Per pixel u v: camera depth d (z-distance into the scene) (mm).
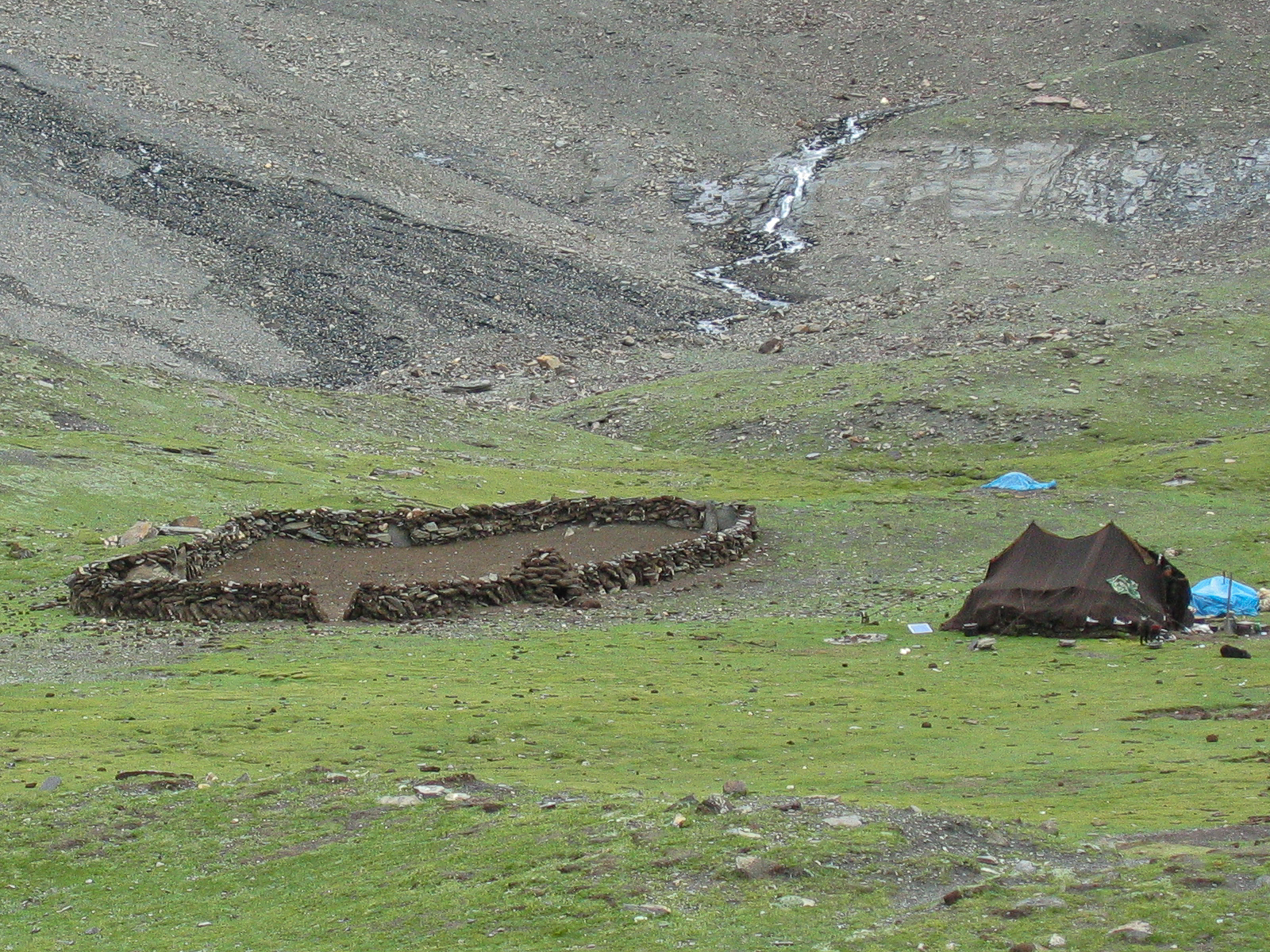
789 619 112688
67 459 166875
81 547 135875
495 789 53531
